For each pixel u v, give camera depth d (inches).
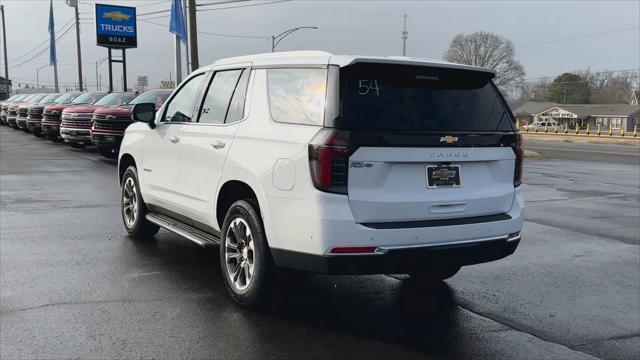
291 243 169.5
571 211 418.3
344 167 160.6
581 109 4197.8
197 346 164.1
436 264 173.9
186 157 226.7
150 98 632.4
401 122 169.5
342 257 161.5
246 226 189.0
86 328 174.4
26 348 159.8
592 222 373.7
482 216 183.2
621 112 3981.3
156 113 262.7
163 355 157.8
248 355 159.5
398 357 161.5
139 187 274.1
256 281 184.1
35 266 235.9
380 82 171.8
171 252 262.5
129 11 1491.1
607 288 231.5
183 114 241.0
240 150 191.6
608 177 674.8
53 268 233.6
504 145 187.5
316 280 229.8
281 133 175.9
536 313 200.8
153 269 235.9
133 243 277.3
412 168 169.5
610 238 325.1
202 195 216.2
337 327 181.0
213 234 218.4
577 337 181.0
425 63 174.2
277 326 179.9
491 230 181.5
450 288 225.3
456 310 200.2
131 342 165.5
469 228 176.4
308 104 172.6
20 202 384.2
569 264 266.7
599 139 1987.0
